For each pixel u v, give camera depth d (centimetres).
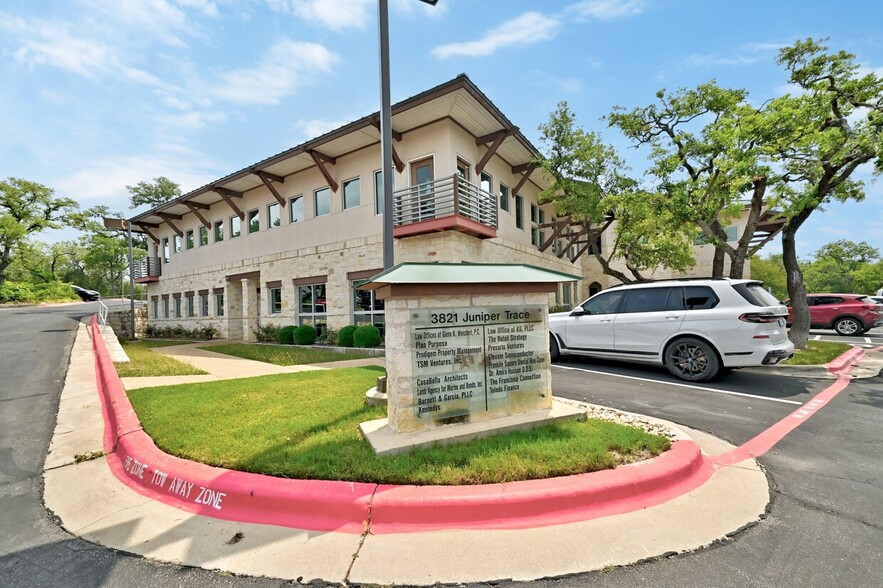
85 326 1912
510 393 446
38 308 3266
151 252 2683
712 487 340
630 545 259
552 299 2091
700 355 741
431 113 1234
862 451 421
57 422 545
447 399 412
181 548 264
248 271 1883
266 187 1817
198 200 2033
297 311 1678
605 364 914
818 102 993
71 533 287
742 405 593
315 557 250
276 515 296
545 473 321
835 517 296
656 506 305
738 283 737
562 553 251
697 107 1273
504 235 1575
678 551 254
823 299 1686
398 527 277
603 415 508
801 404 598
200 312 2189
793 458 404
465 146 1362
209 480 323
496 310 443
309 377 757
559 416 444
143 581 235
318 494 295
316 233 1603
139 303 3556
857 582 229
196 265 2231
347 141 1397
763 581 229
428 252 1256
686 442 398
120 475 381
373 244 1416
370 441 375
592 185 1468
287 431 426
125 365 934
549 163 1486
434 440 375
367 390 622
